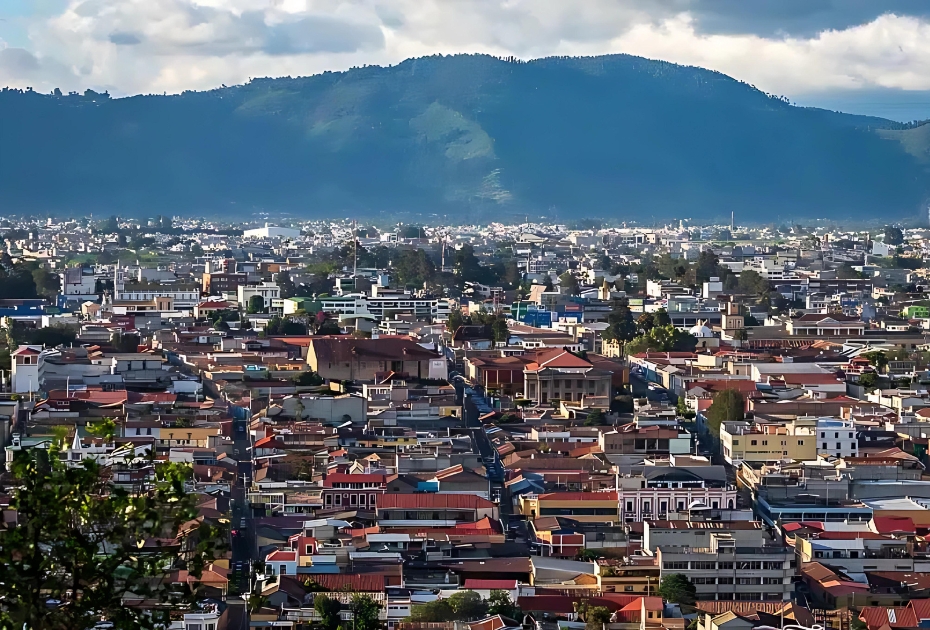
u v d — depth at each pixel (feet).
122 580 537.24
